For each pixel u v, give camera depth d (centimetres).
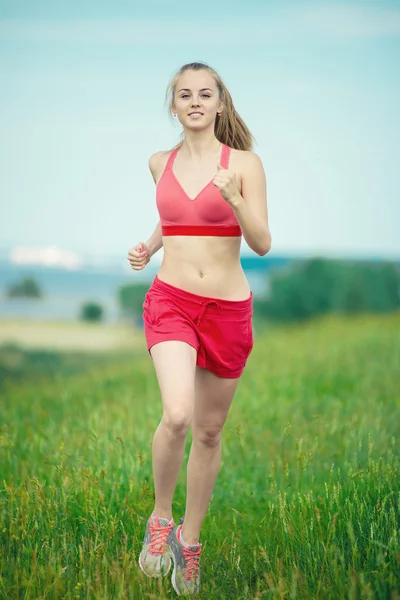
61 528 659
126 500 683
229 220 629
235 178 580
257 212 630
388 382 1363
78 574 591
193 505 629
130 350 3472
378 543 580
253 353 1947
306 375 1464
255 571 617
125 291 6216
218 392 637
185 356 606
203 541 685
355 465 765
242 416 1048
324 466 827
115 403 1235
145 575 609
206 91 638
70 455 822
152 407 1083
